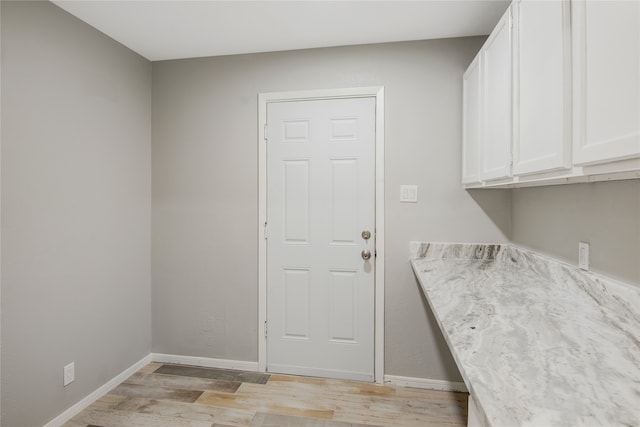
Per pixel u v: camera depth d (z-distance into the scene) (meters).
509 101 1.40
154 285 2.71
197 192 2.64
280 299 2.55
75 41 2.01
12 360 1.67
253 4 1.90
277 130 2.53
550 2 1.05
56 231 1.89
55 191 1.88
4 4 1.62
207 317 2.65
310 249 2.50
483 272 1.91
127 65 2.44
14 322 1.67
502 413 0.65
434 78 2.33
